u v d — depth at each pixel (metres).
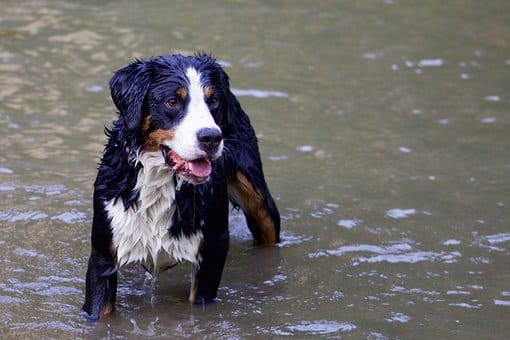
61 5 15.67
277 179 10.34
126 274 8.51
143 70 7.28
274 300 8.13
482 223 9.51
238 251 9.03
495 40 15.13
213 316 7.84
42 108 11.77
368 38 14.99
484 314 7.89
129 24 14.91
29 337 7.34
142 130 7.36
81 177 10.06
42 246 8.75
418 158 10.97
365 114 12.17
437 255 8.92
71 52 13.62
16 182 9.86
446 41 15.00
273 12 15.99
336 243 9.15
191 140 7.07
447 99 12.76
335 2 16.72
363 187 10.24
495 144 11.40
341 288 8.34
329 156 10.94
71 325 7.56
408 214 9.68
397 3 16.81
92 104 11.97
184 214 7.57
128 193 7.48
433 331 7.61
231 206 10.05
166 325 7.66
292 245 9.12
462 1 17.06
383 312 7.92
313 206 9.82
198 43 14.24
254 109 12.12
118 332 7.52
